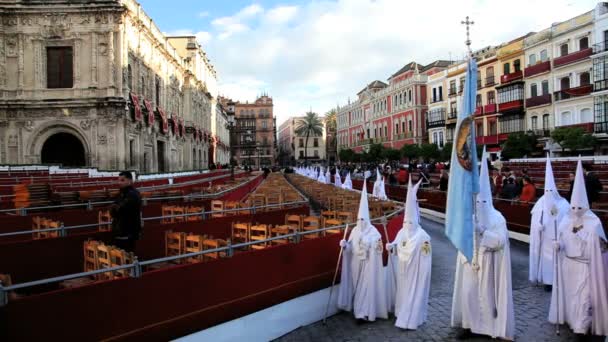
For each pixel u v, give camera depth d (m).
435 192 19.30
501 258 6.27
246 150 124.94
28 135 34.84
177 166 53.16
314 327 7.12
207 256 6.98
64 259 7.60
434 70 68.38
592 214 6.35
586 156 37.22
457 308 6.61
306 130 108.38
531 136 42.75
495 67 54.34
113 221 7.37
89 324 4.79
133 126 37.12
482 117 55.97
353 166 59.62
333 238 7.97
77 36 35.09
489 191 6.51
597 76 40.16
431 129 64.75
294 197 14.91
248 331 6.41
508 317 6.16
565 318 6.55
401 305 6.92
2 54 34.94
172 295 5.54
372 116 84.81
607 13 39.41
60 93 35.03
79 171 30.62
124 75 35.44
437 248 12.51
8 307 4.24
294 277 7.19
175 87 53.97
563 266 6.56
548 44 46.25
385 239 9.27
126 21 36.06
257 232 9.11
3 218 9.80
